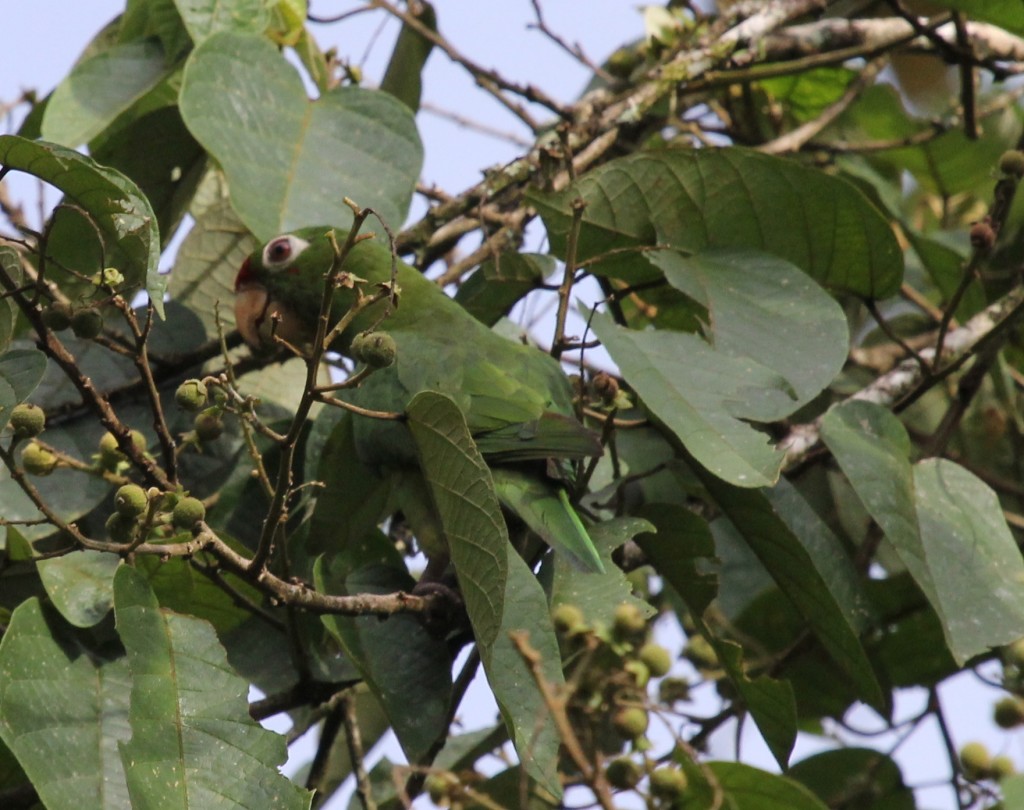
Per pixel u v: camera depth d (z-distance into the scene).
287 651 8.53
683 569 8.36
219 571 7.68
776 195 9.02
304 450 9.21
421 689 7.77
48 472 6.66
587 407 8.80
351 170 9.12
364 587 8.44
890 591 9.96
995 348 9.52
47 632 7.04
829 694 10.30
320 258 9.74
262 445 9.22
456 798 6.73
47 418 8.88
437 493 6.55
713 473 7.21
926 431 11.61
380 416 6.35
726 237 9.16
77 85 9.85
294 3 10.26
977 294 11.23
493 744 9.50
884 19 12.12
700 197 9.00
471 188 10.27
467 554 6.41
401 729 7.62
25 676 6.71
